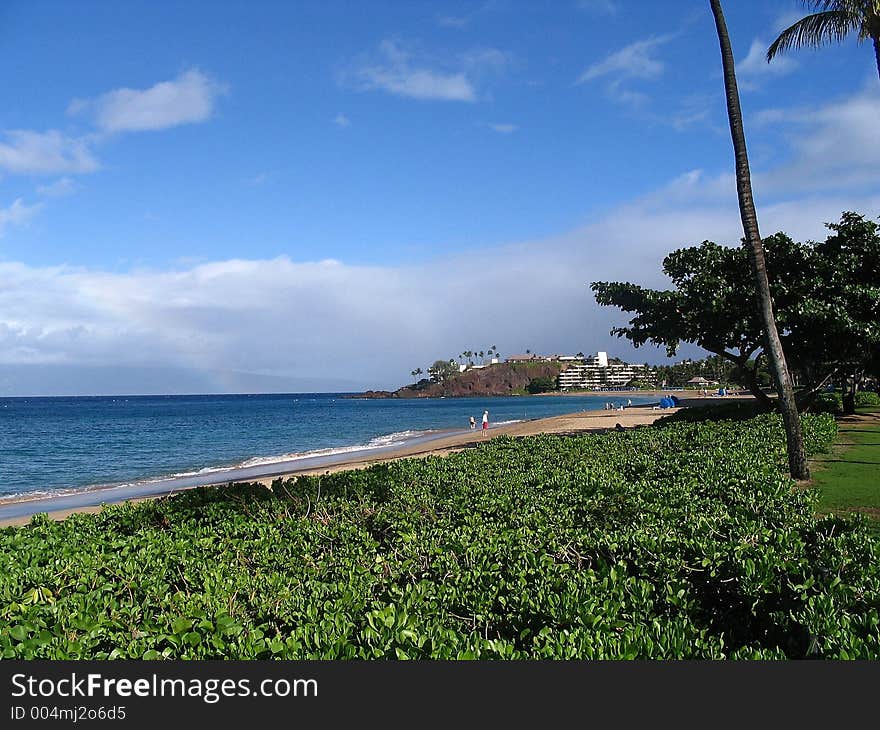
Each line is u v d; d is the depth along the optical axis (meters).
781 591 5.01
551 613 4.45
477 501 8.88
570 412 86.94
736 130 14.03
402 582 5.66
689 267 24.94
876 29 16.23
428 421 77.69
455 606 4.91
